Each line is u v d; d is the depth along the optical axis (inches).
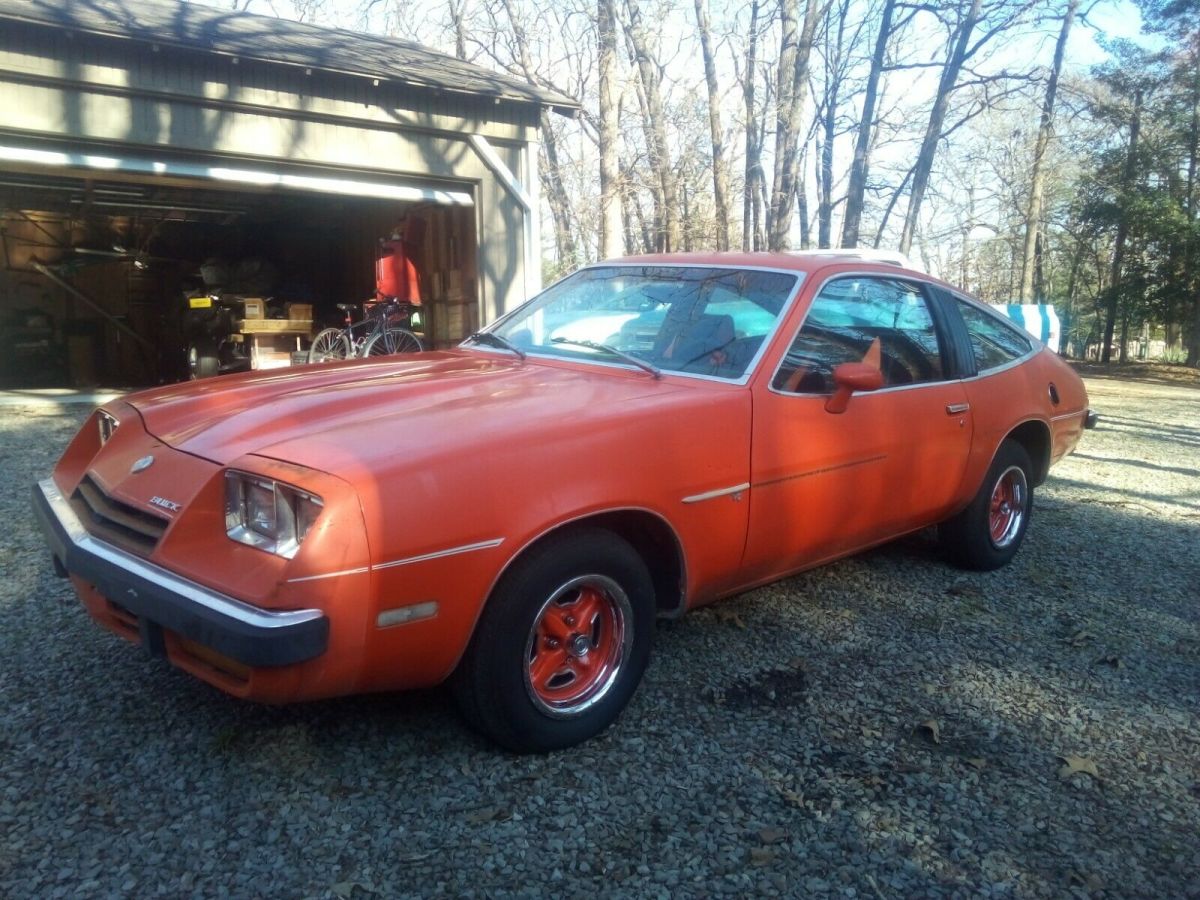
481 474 107.2
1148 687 148.2
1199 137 1089.4
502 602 110.2
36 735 119.3
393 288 485.1
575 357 155.6
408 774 113.4
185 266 644.7
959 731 130.9
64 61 332.8
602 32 703.7
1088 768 121.4
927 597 183.5
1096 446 386.9
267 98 373.7
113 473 121.3
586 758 119.0
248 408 124.7
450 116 419.5
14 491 242.1
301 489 98.0
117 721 123.3
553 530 114.3
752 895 95.3
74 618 157.1
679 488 126.6
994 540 200.7
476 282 442.0
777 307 151.1
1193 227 1086.4
